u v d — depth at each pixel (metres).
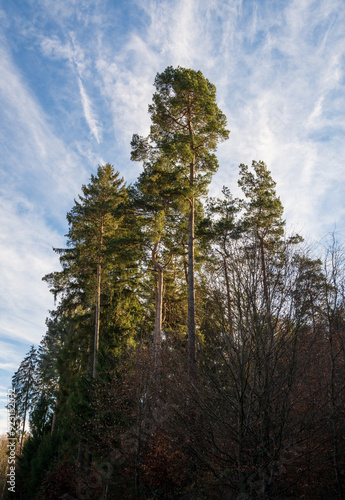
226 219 16.89
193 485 10.90
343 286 9.65
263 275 9.57
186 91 18.95
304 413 8.61
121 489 13.21
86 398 16.09
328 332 9.29
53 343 32.59
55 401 28.61
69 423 19.50
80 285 26.38
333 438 8.82
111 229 26.27
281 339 8.86
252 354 8.91
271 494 8.07
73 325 25.80
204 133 19.55
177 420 10.59
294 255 9.71
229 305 9.71
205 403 9.48
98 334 21.75
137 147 20.75
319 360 9.05
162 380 13.31
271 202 22.42
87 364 24.17
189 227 18.72
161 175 21.27
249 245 10.29
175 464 11.66
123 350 17.36
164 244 25.14
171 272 26.84
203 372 10.04
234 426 8.96
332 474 9.18
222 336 9.50
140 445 13.02
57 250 26.20
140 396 14.05
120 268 25.84
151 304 26.33
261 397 8.51
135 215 23.42
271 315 9.09
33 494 20.61
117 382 14.99
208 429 9.37
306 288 9.38
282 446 8.35
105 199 27.42
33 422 27.33
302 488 8.80
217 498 9.79
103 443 14.05
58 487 13.12
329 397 8.80
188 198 19.05
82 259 25.73
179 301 25.70
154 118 19.97
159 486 11.66
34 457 24.58
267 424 8.43
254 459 8.37
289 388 8.45
